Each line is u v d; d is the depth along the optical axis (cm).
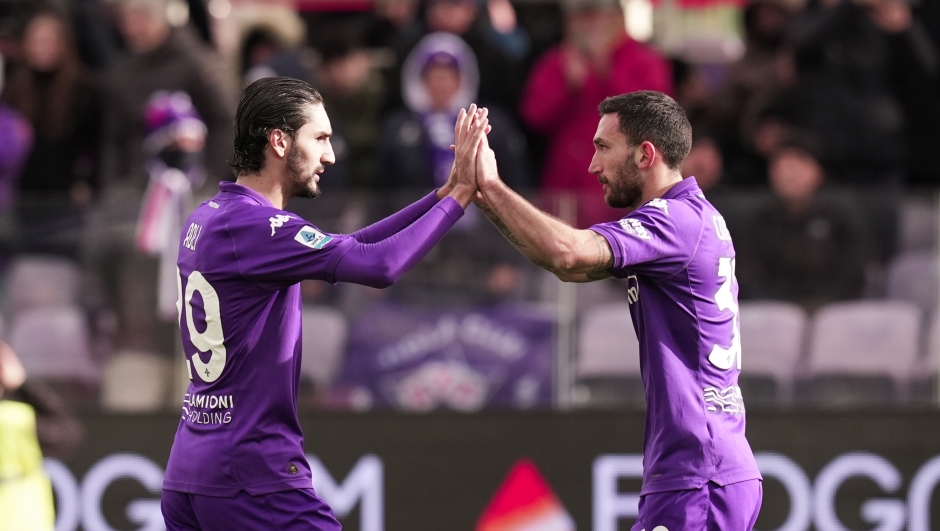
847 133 2753
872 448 2330
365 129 2798
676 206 1555
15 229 2416
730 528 1521
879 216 2369
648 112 1589
